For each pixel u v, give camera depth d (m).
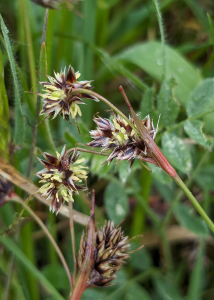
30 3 0.22
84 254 0.16
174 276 0.21
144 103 0.19
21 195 0.19
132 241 0.21
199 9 0.27
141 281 0.21
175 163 0.18
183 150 0.18
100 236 0.16
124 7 0.30
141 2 0.30
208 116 0.20
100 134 0.16
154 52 0.22
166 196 0.21
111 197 0.20
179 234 0.21
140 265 0.20
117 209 0.20
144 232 0.21
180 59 0.22
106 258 0.16
